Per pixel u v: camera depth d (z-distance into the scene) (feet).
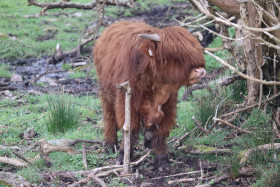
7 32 110.52
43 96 71.77
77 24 121.90
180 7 139.44
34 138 55.98
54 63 95.61
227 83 59.47
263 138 49.85
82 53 99.35
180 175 45.55
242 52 64.28
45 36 112.47
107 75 46.14
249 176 44.68
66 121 58.59
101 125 60.03
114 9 136.87
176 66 39.04
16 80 82.94
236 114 54.85
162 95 42.42
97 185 43.78
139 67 41.09
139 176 44.78
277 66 57.93
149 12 135.13
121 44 45.21
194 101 66.69
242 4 48.19
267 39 54.29
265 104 53.67
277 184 40.29
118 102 44.39
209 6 54.65
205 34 102.78
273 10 49.78
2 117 62.54
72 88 79.25
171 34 39.32
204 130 51.88
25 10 132.87
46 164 48.29
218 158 48.70
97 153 51.26
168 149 50.93
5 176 42.88
